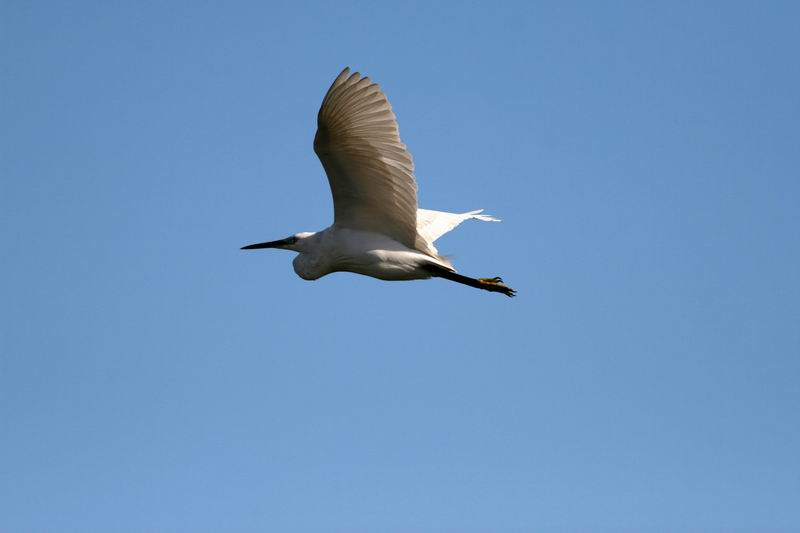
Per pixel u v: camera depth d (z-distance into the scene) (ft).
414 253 45.62
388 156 41.11
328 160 42.37
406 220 44.16
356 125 40.37
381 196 43.45
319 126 40.40
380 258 45.11
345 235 45.70
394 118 39.68
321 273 47.03
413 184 41.52
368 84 39.04
